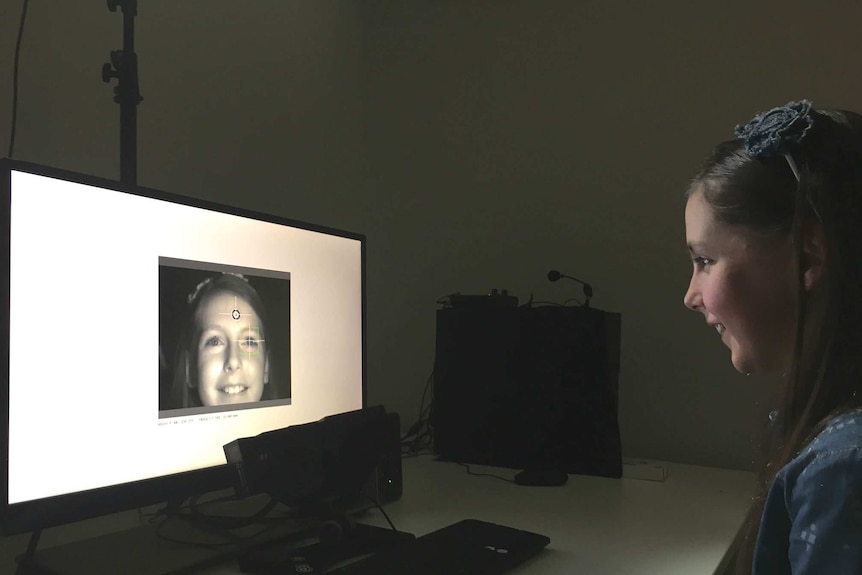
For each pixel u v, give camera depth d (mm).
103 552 776
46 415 669
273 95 1474
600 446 1249
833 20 1310
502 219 1628
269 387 939
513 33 1637
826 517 450
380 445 910
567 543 839
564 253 1553
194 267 841
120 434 740
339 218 1663
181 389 812
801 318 542
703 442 1393
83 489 699
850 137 547
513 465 1313
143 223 781
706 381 1395
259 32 1442
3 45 980
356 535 823
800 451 516
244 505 986
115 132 1138
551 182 1576
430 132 1726
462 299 1430
